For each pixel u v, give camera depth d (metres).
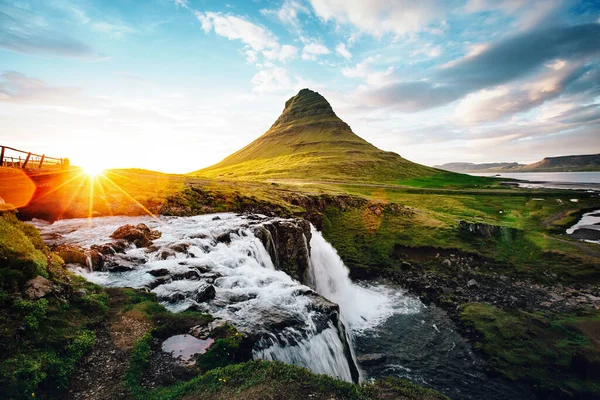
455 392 22.36
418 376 23.92
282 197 61.16
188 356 12.82
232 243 29.33
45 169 40.41
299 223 39.72
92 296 15.37
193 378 11.58
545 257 48.84
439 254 51.06
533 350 26.58
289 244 36.84
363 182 140.75
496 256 49.19
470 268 46.44
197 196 49.09
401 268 47.94
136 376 11.31
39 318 11.95
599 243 56.19
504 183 183.50
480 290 39.41
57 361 10.79
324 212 67.62
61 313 13.16
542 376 23.72
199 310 16.80
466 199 103.19
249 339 14.59
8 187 33.59
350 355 20.23
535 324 30.36
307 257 38.22
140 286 18.23
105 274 19.83
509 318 31.53
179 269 21.44
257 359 13.45
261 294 20.05
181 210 42.62
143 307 15.67
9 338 10.48
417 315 34.03
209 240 28.75
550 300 36.19
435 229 59.06
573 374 23.77
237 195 52.62
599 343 26.91
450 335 29.84
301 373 11.83
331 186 108.88
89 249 21.70
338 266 46.94
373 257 51.59
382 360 25.69
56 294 13.59
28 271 13.24
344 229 62.09
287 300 19.75
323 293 40.06
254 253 28.73
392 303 37.31
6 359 9.92
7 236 14.24
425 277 44.19
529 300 36.31
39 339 11.28
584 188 169.50
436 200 100.06
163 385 11.23
